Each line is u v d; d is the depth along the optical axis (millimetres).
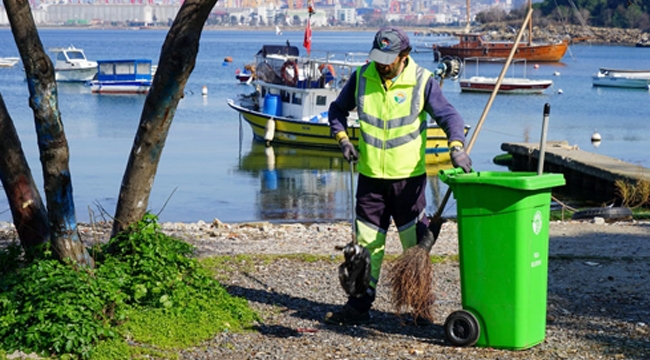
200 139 30734
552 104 47688
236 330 6203
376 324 6461
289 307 6863
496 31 122375
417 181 6164
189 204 18766
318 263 8383
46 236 6559
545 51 88250
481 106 45781
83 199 18812
